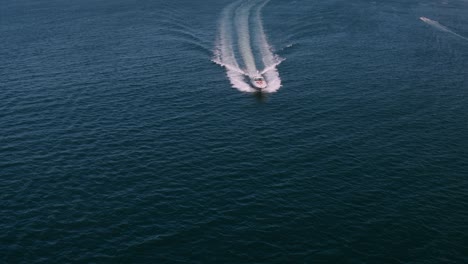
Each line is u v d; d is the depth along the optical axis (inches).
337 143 2561.5
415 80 3459.6
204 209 2030.0
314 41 4377.5
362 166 2345.0
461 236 1868.8
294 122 2807.6
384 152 2474.2
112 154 2475.4
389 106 3019.2
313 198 2098.9
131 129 2741.1
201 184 2208.4
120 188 2185.0
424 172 2299.5
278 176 2265.0
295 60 3865.7
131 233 1887.3
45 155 2481.5
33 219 1977.1
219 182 2222.0
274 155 2448.3
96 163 2394.2
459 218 1974.7
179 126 2768.2
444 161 2399.1
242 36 4466.0
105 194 2142.0
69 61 4003.4
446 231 1895.9
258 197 2108.8
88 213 2010.3
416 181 2226.9
